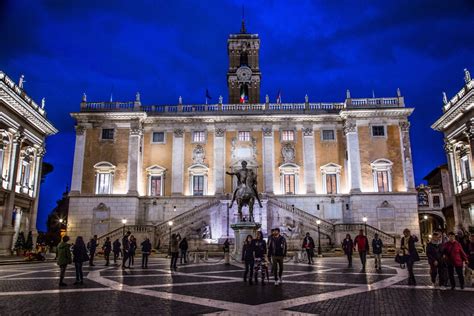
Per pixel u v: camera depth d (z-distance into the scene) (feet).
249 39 198.90
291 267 66.18
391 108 142.61
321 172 144.77
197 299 33.99
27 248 114.01
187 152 147.95
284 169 144.77
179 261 81.30
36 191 131.13
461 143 119.65
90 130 146.61
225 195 135.33
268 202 129.39
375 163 140.46
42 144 134.21
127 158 144.05
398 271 58.65
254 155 146.61
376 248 59.93
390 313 28.02
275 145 147.64
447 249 40.42
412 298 34.06
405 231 44.55
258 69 195.52
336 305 30.94
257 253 44.75
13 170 112.47
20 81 119.44
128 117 146.00
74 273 59.57
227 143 148.25
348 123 144.05
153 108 152.87
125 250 65.31
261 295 35.86
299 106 152.05
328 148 146.92
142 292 38.34
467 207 119.55
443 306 30.48
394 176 140.05
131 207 138.51
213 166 146.10
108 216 137.90
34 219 129.70
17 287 43.11
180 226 126.93
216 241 122.01
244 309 29.58
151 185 145.48
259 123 149.28
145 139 149.28
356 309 29.40
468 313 27.96
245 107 152.76
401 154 141.59
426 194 205.67
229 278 49.57
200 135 149.69
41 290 40.50
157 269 64.18
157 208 141.69
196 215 129.08
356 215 135.95
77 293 38.17
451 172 124.06
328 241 123.34
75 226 137.59
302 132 148.36
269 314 27.84
